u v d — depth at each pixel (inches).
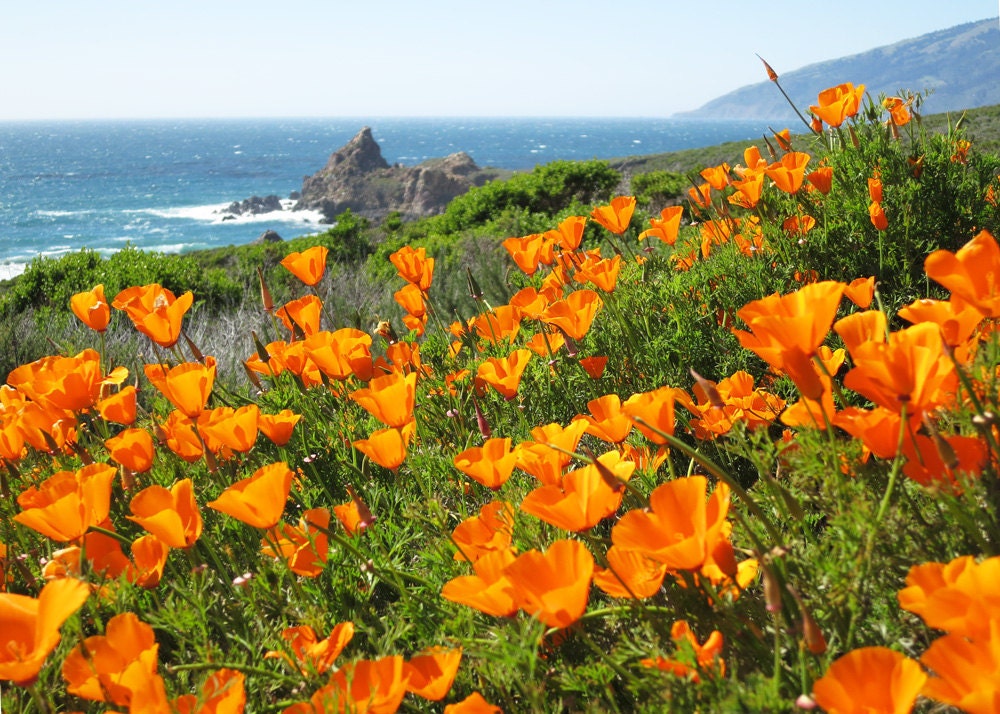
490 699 56.8
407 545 78.5
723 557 45.6
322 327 275.0
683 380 103.9
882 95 127.1
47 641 42.9
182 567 79.8
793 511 51.8
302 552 69.8
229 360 250.1
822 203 123.7
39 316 364.2
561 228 129.7
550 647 57.2
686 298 113.5
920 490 49.7
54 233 3243.1
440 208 3782.0
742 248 118.4
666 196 541.0
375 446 74.3
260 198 4237.2
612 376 107.9
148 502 65.2
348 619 66.7
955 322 48.8
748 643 49.3
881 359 42.7
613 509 52.7
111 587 63.6
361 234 822.5
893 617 47.4
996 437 48.5
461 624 59.9
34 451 106.0
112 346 268.2
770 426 83.9
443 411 106.1
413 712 58.5
